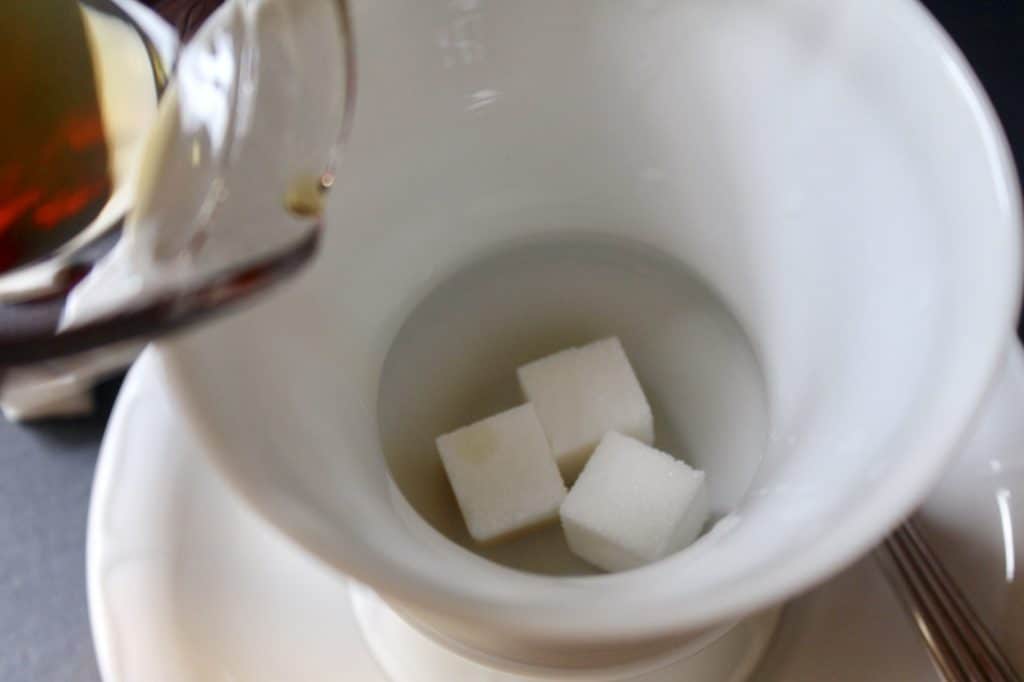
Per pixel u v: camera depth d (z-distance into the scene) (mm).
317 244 174
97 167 208
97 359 179
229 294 167
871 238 195
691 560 181
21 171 211
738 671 212
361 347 220
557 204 236
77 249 196
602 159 229
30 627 246
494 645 188
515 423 230
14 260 197
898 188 190
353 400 212
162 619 214
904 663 210
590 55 216
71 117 215
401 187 221
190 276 168
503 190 232
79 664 243
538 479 226
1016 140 278
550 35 214
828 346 200
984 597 213
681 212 230
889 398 179
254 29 191
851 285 198
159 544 219
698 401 237
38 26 224
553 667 197
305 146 183
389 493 205
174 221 177
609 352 238
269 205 176
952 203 182
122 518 220
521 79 218
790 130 207
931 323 179
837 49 196
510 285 243
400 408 231
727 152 217
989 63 289
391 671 213
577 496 222
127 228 186
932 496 219
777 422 211
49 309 184
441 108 217
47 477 259
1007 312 172
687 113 218
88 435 263
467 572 176
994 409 221
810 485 180
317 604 218
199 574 218
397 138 215
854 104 196
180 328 168
